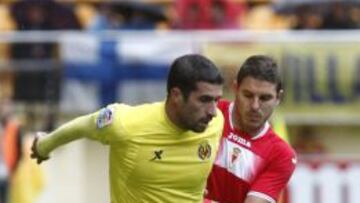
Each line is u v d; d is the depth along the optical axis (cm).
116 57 3438
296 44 3462
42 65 3425
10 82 3416
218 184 1691
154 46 3444
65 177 3322
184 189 1550
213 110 1482
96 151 3394
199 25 3634
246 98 1603
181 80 1471
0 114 3294
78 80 3425
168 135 1510
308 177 3281
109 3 3719
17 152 3256
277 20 3725
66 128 1543
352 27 3656
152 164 1518
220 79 1478
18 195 3253
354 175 3284
